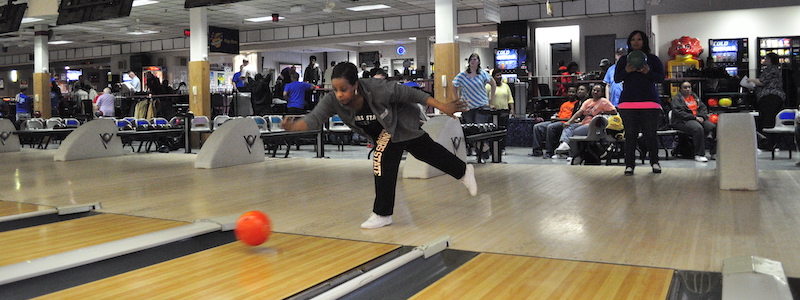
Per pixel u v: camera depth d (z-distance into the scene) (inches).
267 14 696.4
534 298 78.4
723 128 180.4
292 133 329.4
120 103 674.8
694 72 464.4
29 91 1153.4
